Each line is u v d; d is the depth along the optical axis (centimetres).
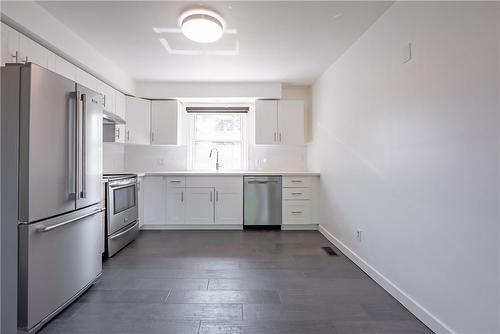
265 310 186
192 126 472
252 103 470
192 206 406
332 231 345
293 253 304
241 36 265
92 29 252
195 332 162
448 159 152
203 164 477
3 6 187
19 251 155
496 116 123
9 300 155
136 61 332
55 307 175
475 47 134
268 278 238
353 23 237
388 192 213
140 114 420
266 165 470
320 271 253
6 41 197
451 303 150
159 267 262
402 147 194
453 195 148
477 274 134
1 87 157
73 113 190
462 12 142
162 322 171
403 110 193
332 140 343
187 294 208
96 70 301
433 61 163
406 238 190
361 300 200
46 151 167
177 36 266
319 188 405
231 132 479
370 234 242
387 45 214
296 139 436
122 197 321
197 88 423
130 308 188
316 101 414
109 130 373
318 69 363
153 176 404
